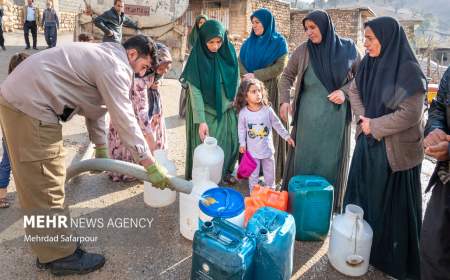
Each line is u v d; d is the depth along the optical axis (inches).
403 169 95.2
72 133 204.7
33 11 490.9
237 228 85.2
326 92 121.5
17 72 85.1
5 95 83.9
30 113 83.5
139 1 349.7
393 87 93.7
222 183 156.0
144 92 130.8
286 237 86.6
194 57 139.2
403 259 99.2
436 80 835.4
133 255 107.0
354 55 121.3
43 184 88.4
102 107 95.6
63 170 92.7
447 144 76.6
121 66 87.0
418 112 90.2
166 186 92.9
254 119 134.5
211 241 80.5
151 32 367.9
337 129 123.6
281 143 155.0
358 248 98.5
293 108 130.8
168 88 346.9
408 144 94.3
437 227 81.8
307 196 111.5
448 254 82.0
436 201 83.0
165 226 122.5
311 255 110.4
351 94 109.1
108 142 148.1
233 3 637.9
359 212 100.3
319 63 120.2
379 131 94.1
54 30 484.1
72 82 85.8
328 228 116.5
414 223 98.1
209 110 142.9
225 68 142.8
